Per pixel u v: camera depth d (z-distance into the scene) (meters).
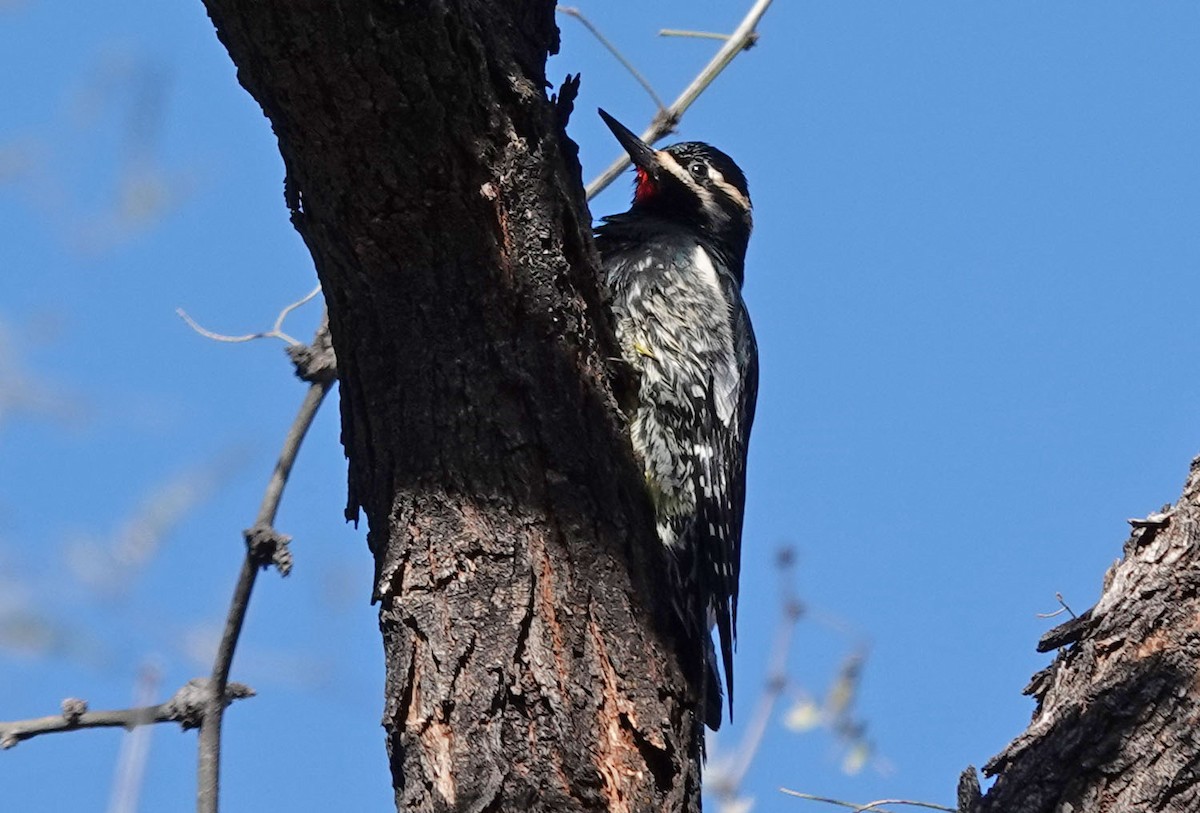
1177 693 6.06
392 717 6.52
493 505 6.71
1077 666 6.46
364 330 6.98
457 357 6.86
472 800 6.15
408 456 6.82
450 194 6.68
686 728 6.76
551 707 6.36
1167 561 6.39
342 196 6.65
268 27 6.16
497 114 6.72
